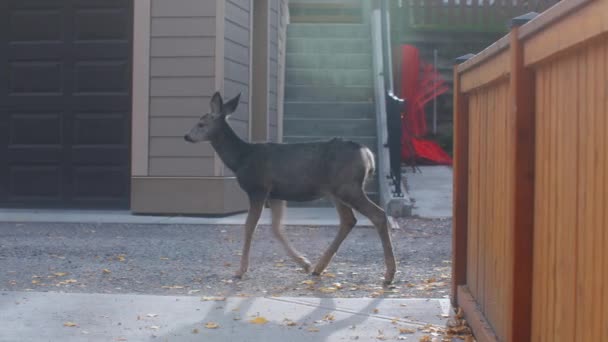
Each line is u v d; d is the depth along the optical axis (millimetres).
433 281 9344
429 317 7496
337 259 10859
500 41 5695
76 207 16016
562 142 4512
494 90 6352
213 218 15016
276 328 7098
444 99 21422
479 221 6992
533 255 5164
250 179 9344
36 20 15961
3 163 16125
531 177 5184
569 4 4047
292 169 9219
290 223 14125
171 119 15164
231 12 15555
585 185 4086
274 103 18469
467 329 6977
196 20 15062
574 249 4273
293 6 23469
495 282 6184
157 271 9945
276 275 9719
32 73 16000
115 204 15914
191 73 15086
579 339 4180
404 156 19703
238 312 7672
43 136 16031
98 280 9367
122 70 15758
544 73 4938
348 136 18047
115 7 15734
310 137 18141
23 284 9078
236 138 9562
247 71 16547
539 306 4992
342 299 8242
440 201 16344
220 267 10250
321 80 19734
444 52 21391
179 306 7898
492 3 21656
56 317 7426
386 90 17922
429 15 21281
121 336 6816
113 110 15797
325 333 6934
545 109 4898
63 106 15938
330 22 23453
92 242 12164
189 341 6676
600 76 3855
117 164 15859
